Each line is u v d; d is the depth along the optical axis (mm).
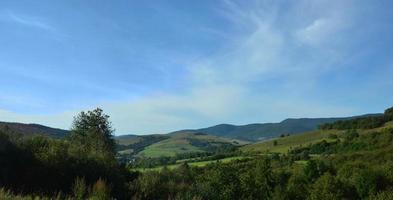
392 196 62344
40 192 22453
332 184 75125
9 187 22203
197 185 34031
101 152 32062
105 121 48438
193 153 197750
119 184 28469
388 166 85375
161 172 37781
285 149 199500
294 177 90688
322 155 164375
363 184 77062
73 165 27141
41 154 26766
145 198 28328
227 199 40875
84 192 22156
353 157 132250
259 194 47219
